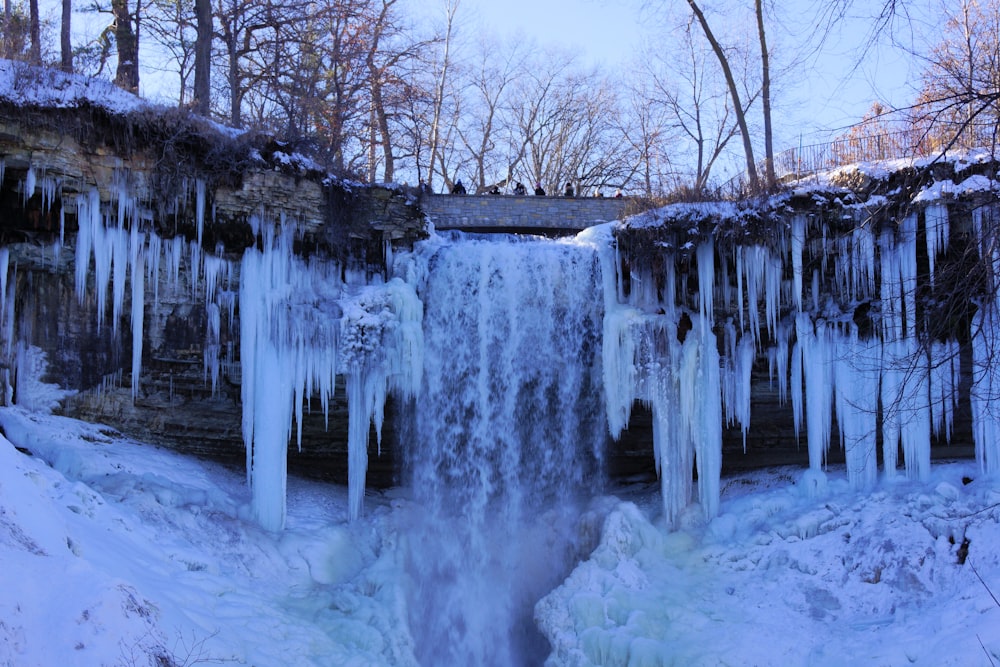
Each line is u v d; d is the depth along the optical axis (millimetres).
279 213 16984
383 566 15961
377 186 18156
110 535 12648
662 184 32438
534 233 24328
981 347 16141
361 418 17203
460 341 18109
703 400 17828
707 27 26391
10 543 10070
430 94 32969
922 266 17250
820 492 17328
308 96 27094
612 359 17859
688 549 16719
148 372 16844
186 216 16375
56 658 9055
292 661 12438
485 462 18047
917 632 13305
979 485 16141
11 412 15469
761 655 13703
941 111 11734
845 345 17625
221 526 14984
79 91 15352
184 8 27219
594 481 18625
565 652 14695
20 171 14898
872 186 17141
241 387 17109
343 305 17250
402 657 13961
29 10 23875
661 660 13820
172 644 10469
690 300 18219
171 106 16547
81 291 15773
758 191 18156
